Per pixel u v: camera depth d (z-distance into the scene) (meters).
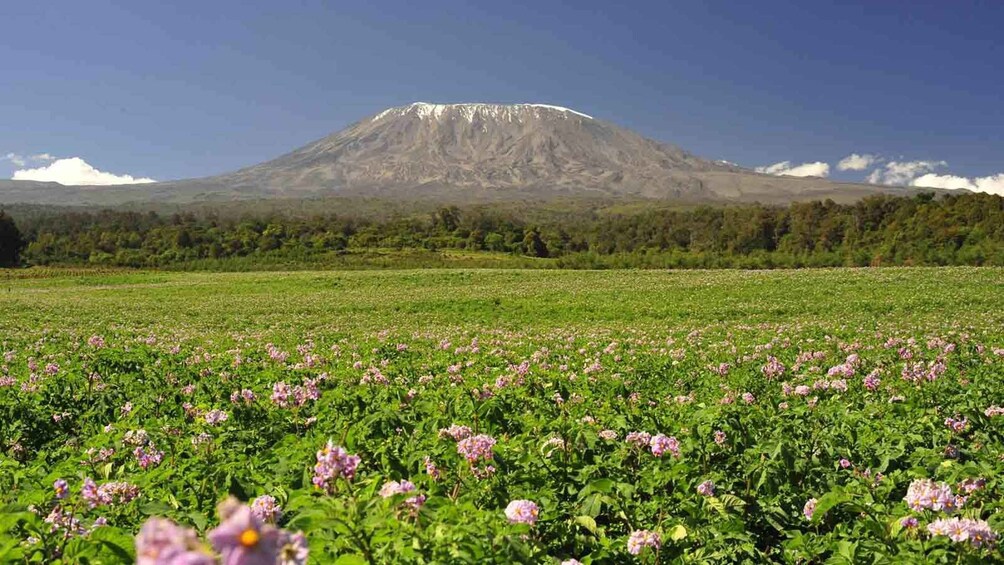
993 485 6.44
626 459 7.20
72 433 10.43
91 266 118.00
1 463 7.09
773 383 13.97
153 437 8.10
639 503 6.26
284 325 36.44
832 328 26.72
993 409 9.16
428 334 28.45
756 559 5.85
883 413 10.30
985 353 17.23
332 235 145.75
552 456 7.08
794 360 17.95
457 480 6.23
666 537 5.53
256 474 6.68
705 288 50.28
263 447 8.39
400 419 7.95
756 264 88.69
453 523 4.45
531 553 5.07
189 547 2.19
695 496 6.34
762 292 46.66
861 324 28.67
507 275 70.94
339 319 40.22
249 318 41.19
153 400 11.37
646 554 5.28
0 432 9.77
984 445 8.25
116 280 81.62
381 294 55.25
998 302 37.53
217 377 13.88
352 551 4.15
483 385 11.73
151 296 62.06
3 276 92.19
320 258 117.62
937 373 13.15
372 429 7.79
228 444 8.43
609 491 6.35
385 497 4.29
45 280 83.19
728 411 8.77
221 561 2.20
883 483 6.88
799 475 7.08
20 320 38.25
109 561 4.12
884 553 5.26
